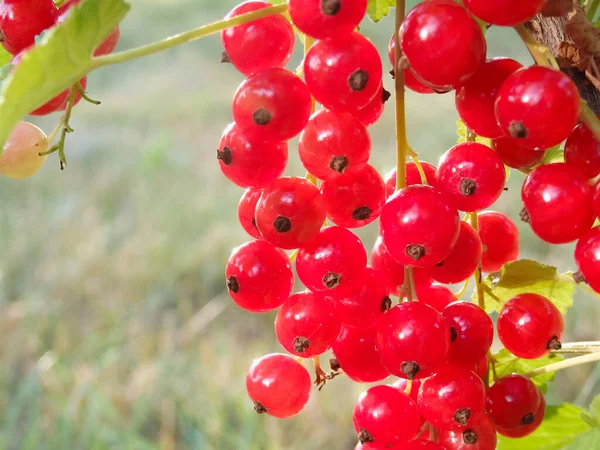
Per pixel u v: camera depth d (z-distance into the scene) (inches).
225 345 24.2
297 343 6.9
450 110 42.6
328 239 6.8
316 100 6.6
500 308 7.8
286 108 6.5
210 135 41.6
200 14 60.4
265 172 6.8
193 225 31.6
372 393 6.9
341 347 7.1
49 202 32.9
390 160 33.8
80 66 6.2
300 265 6.8
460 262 7.0
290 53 6.9
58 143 7.0
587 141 6.7
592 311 22.9
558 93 6.3
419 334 6.6
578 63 6.8
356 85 6.4
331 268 6.7
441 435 7.1
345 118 6.7
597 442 8.1
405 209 6.6
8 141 7.0
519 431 7.3
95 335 23.8
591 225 6.6
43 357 22.4
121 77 53.7
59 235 30.1
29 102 6.2
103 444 18.7
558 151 7.6
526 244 27.0
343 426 20.2
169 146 36.6
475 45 6.4
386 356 6.7
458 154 6.8
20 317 24.5
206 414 20.3
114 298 26.5
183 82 51.1
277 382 7.1
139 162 37.2
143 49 6.3
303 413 20.7
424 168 7.4
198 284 28.2
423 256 6.6
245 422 19.4
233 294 7.0
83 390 20.3
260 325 25.9
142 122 43.9
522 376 7.2
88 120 44.6
